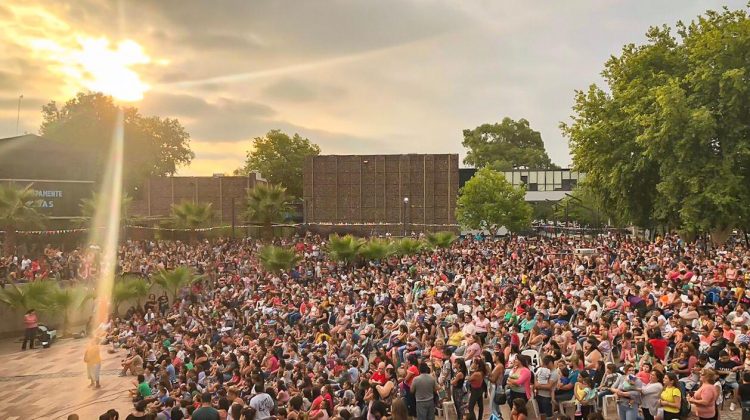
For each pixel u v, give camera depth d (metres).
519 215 69.56
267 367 18.12
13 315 32.66
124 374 24.75
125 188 82.94
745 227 38.59
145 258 44.66
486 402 15.35
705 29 40.06
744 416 12.83
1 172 54.75
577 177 84.94
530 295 22.31
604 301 21.12
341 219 76.50
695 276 24.12
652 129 37.53
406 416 10.53
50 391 22.56
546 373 13.45
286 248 44.66
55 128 97.69
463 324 19.70
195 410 13.41
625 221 45.25
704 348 15.84
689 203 36.50
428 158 75.06
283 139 100.69
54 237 46.56
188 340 24.02
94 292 35.22
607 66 45.81
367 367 17.36
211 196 78.38
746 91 35.84
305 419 12.84
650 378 12.85
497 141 124.38
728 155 36.22
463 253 40.03
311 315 25.78
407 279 31.75
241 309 29.95
